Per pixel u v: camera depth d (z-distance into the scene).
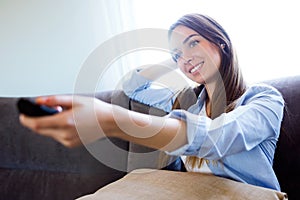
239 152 0.74
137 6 1.41
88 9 1.54
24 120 0.38
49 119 0.38
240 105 0.83
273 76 1.32
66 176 1.29
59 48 1.63
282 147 0.99
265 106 0.77
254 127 0.72
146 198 0.76
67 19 1.58
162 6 1.38
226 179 0.79
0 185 1.36
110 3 1.46
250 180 0.81
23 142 1.33
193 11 1.35
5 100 1.39
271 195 0.72
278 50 1.29
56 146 1.29
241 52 1.32
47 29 1.62
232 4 1.30
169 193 0.76
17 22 1.64
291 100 0.99
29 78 1.70
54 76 1.67
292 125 0.98
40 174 1.33
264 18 1.28
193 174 0.83
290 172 0.99
